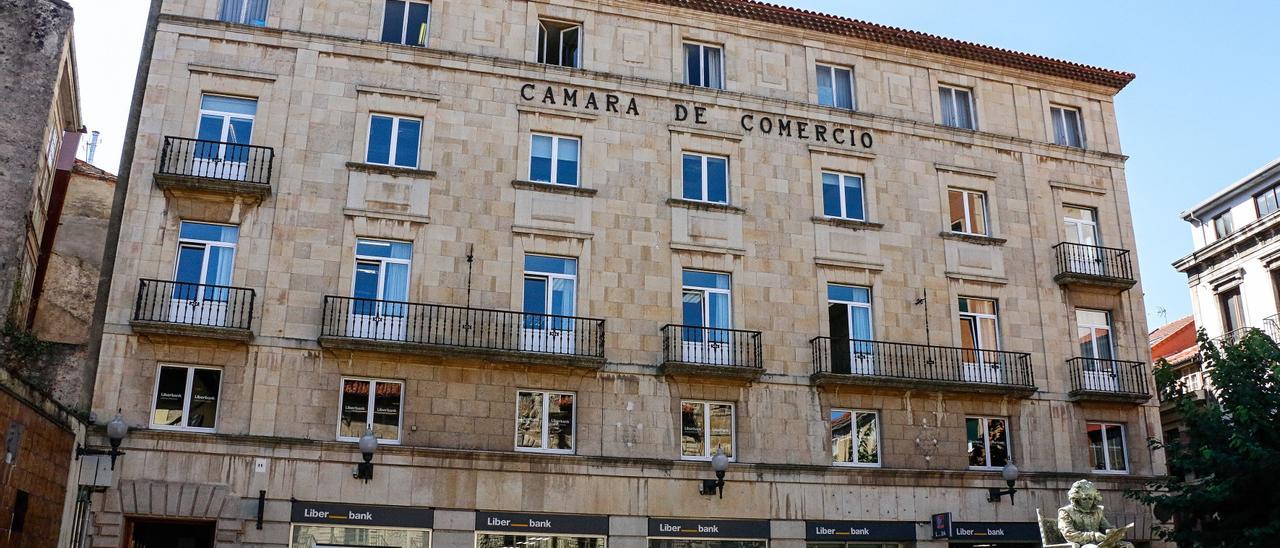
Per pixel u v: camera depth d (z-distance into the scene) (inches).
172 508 780.6
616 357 914.1
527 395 890.1
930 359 999.6
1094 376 1056.2
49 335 947.3
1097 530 537.6
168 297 829.8
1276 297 1269.7
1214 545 906.1
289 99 909.2
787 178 1021.8
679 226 970.7
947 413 987.9
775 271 985.5
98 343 813.9
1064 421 1026.7
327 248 876.0
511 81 971.3
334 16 948.6
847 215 1043.3
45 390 746.8
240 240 858.1
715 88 1031.0
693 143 1007.6
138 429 788.6
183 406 817.5
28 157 888.9
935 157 1082.7
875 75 1099.9
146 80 894.4
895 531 935.0
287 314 849.5
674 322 940.6
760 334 952.9
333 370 844.0
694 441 920.3
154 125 873.5
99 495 771.4
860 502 936.3
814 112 1055.0
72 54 969.5
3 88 900.6
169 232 847.1
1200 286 1423.5
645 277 945.5
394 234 894.4
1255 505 874.1
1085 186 1130.0
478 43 977.5
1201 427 912.9
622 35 1024.9
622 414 899.4
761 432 930.7
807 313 981.8
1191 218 1455.5
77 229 994.7
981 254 1059.3
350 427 842.8
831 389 958.4
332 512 807.1
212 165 877.8
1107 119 1177.4
